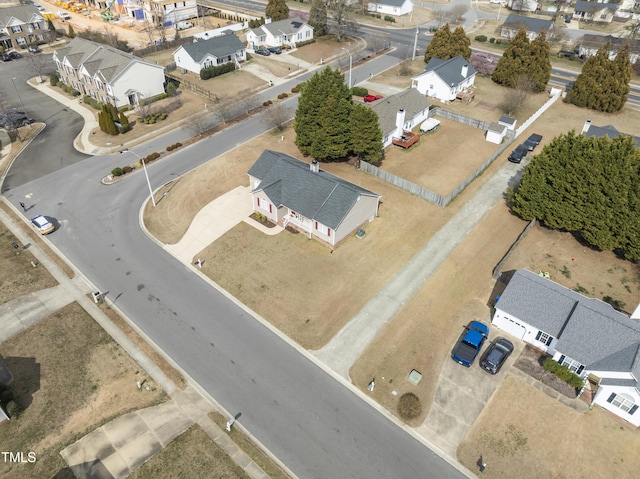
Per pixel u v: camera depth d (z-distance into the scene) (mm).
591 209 42031
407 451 28750
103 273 41906
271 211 46781
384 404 31391
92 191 52781
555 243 45500
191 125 63125
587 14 117688
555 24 115500
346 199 42969
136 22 114562
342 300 38969
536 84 78438
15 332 36344
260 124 67188
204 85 79438
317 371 33531
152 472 27609
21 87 79812
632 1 123750
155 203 50562
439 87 74188
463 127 67438
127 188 53156
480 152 60938
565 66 91688
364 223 47375
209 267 42562
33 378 32906
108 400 31531
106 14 115812
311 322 37125
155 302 39031
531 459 28281
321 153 54500
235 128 66188
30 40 97438
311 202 44094
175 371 33469
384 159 59312
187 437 29422
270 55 93812
